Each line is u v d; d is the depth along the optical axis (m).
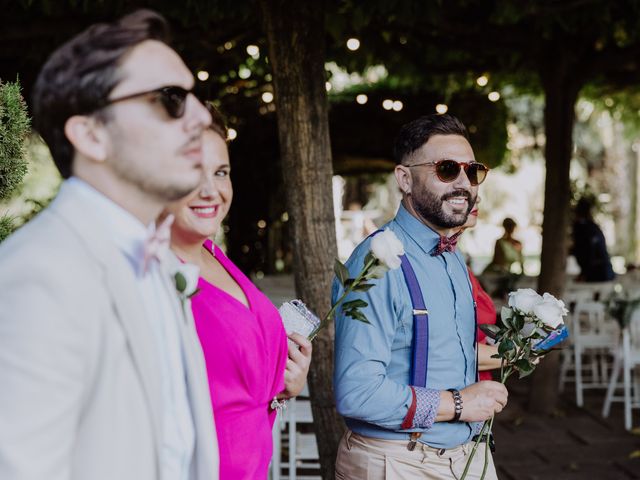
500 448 5.73
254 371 1.56
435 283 2.16
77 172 1.11
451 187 2.19
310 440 4.13
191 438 1.21
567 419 6.55
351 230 17.23
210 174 1.63
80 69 1.06
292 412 3.86
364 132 9.12
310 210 3.20
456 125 2.27
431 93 8.93
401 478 2.10
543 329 2.05
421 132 2.24
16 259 0.98
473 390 2.10
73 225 1.04
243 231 9.75
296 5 3.16
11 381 0.92
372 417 2.04
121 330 1.04
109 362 1.02
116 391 1.03
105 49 1.06
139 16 1.11
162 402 1.10
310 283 3.20
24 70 5.90
